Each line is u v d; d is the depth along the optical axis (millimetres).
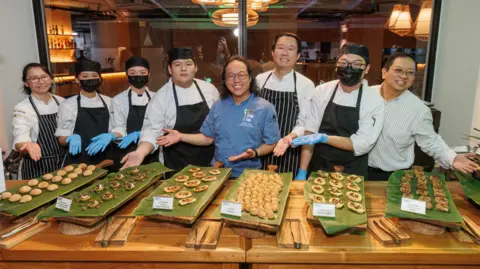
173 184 1577
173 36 3693
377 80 3203
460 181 1601
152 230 1310
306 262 1180
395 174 1686
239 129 1863
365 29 3293
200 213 1359
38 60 3164
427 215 1276
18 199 1441
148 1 3564
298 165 2340
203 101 2182
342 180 1613
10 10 2912
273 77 2334
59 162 2557
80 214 1281
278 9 3363
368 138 1769
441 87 2969
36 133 2439
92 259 1201
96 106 2432
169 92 2154
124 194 1476
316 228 1308
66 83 3361
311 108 2020
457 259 1165
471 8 2771
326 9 3334
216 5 3125
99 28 3641
